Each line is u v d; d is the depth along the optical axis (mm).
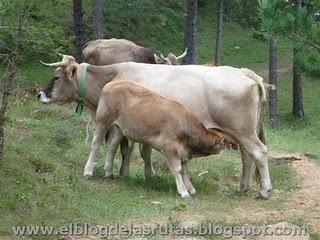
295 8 9266
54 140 14047
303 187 12914
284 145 18375
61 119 16922
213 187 12180
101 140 11555
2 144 10586
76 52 23781
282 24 8852
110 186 11188
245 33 43000
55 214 9086
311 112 32750
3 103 10523
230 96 11188
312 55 8797
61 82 12016
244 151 11734
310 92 35375
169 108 10805
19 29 10273
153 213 9773
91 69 12008
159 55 16547
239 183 12461
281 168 14391
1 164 10445
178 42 38500
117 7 36844
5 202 9094
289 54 40594
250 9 43312
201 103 11336
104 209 9688
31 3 10430
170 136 10766
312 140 23266
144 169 12773
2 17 10344
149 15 38594
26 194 9562
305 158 16297
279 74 37438
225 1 36812
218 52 32969
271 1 8992
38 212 9062
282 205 11117
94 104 12094
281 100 33719
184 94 11391
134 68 11867
